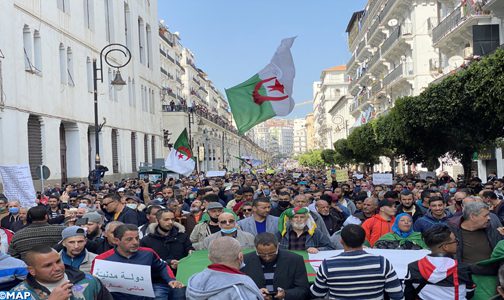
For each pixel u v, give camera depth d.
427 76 46.03
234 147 106.38
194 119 63.03
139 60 48.31
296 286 5.44
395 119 26.94
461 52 37.62
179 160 20.09
